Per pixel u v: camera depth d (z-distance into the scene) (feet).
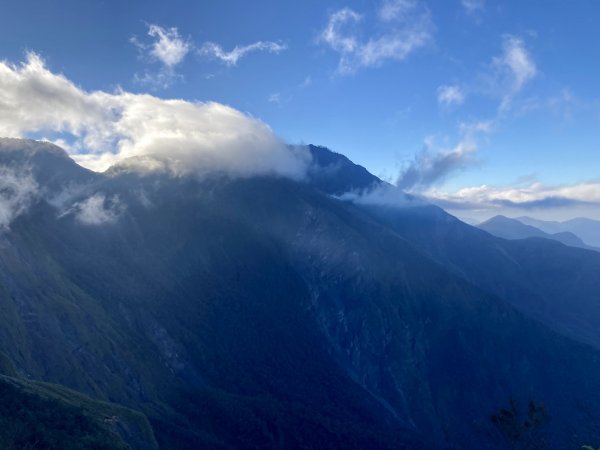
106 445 382.01
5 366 466.29
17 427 353.51
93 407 463.01
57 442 357.41
